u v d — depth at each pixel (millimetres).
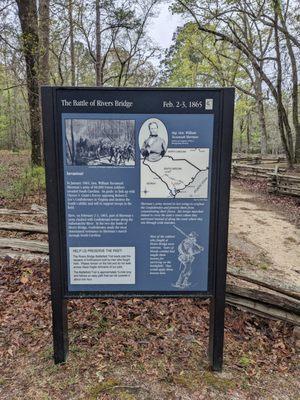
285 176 14047
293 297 3479
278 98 17906
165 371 2795
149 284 2684
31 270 4309
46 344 3061
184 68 30641
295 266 6316
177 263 2656
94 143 2486
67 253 2615
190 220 2602
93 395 2518
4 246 4707
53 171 2500
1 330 3205
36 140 13430
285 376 2887
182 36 21203
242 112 36125
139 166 2523
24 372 2721
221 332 2750
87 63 25828
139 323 3434
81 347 3031
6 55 13141
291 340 3379
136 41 21625
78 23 16875
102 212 2572
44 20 12836
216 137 2496
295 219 10023
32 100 13180
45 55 13039
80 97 2428
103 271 2654
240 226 9086
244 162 24016
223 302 2695
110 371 2766
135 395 2531
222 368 2861
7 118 32656
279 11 15852
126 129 2477
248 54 17609
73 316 3492
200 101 2451
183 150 2510
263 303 3607
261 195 14211
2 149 36750
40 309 3568
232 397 2570
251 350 3201
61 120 2449
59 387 2580
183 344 3156
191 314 3670
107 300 3783
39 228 4867
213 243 2631
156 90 2438
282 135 18141
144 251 2637
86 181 2525
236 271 3672
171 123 2475
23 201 8828
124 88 2424
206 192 2561
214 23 17703
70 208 2557
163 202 2572
